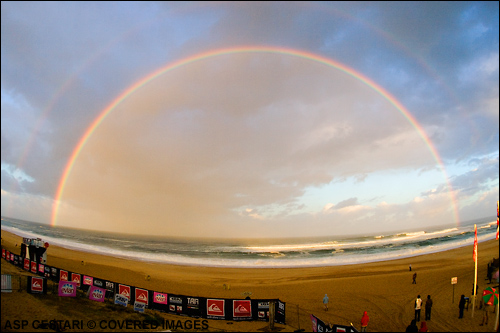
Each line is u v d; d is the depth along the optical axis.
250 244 195.62
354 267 60.81
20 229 163.12
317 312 28.06
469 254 64.94
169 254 103.00
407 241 127.38
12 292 21.73
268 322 22.66
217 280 47.34
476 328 22.27
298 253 107.75
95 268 51.22
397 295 34.00
